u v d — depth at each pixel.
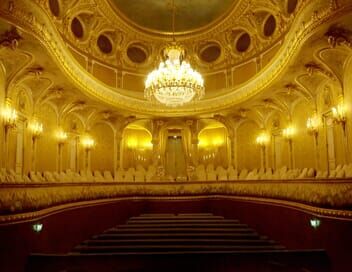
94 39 14.47
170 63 10.92
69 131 14.55
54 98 12.84
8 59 9.05
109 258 4.64
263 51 14.03
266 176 12.16
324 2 7.25
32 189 6.24
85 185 9.71
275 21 12.98
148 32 15.41
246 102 13.88
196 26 15.12
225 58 15.95
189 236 8.99
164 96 10.83
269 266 4.64
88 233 9.39
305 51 8.67
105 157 16.28
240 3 13.04
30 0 7.47
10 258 5.29
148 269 4.73
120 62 15.96
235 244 8.29
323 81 10.77
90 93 12.81
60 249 7.45
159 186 13.36
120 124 16.69
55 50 9.24
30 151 11.46
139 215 12.85
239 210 11.23
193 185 13.31
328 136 10.76
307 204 6.74
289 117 13.34
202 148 17.83
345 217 5.41
